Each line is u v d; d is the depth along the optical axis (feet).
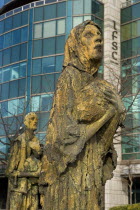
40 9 97.40
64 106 9.23
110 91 9.52
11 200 17.93
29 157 18.28
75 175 9.07
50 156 9.15
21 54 97.55
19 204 17.74
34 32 96.94
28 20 98.22
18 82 96.02
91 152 9.35
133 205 56.29
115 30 97.19
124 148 89.61
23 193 17.84
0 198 102.12
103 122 9.22
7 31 102.27
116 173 89.25
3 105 96.78
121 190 90.12
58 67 92.22
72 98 9.27
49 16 96.12
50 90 81.87
